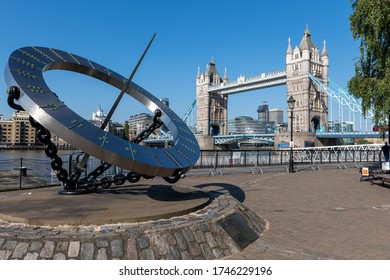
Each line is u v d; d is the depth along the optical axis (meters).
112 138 6.45
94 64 9.44
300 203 10.42
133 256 4.87
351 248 6.13
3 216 5.88
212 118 134.38
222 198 8.27
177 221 5.97
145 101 10.06
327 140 88.81
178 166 6.88
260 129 176.00
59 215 5.87
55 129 6.01
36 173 18.17
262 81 113.44
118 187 9.23
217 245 5.72
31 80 6.82
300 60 98.56
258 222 7.50
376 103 15.96
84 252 4.73
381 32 15.63
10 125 119.06
